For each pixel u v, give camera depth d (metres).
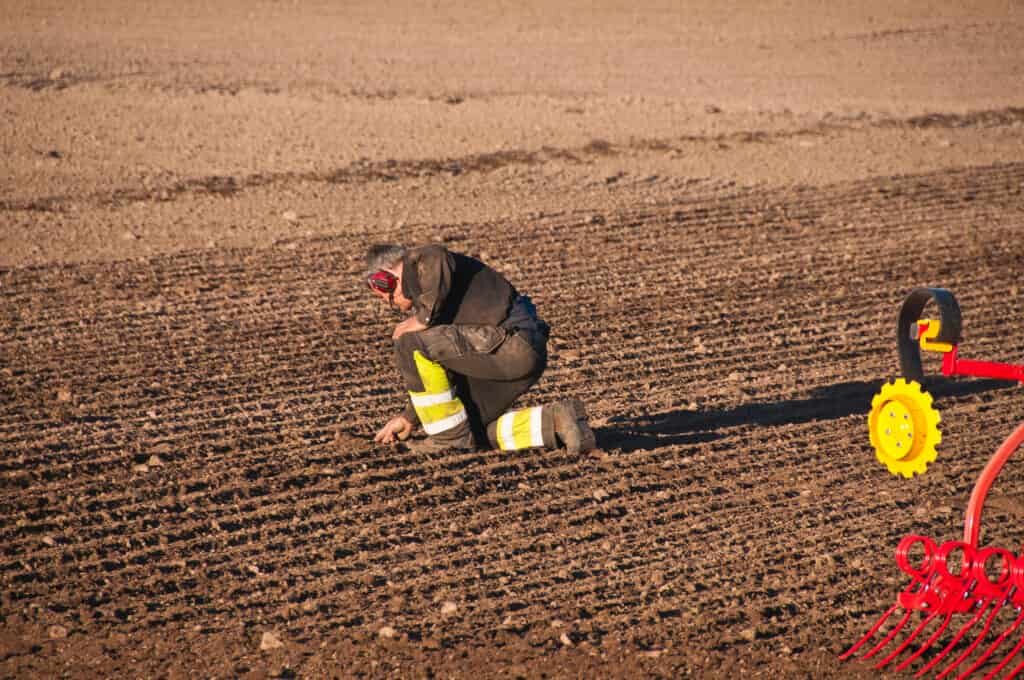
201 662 17.75
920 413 16.53
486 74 78.50
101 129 58.97
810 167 55.09
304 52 83.12
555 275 38.38
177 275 37.56
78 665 17.64
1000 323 35.06
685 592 19.88
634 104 69.75
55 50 77.75
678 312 35.00
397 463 24.34
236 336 32.19
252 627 18.70
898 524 22.44
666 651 18.14
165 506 22.39
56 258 39.25
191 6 98.88
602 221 45.03
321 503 22.58
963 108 72.31
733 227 44.69
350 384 28.98
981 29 104.69
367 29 93.62
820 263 40.41
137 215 44.94
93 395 27.80
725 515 22.58
